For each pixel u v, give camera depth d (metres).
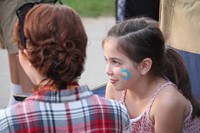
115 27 3.88
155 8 6.60
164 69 4.12
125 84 3.85
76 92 2.98
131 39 3.75
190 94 4.30
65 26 2.90
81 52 2.94
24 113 2.88
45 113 2.89
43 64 2.86
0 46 7.05
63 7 2.99
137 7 6.61
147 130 4.06
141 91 4.02
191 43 5.55
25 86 6.67
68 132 2.92
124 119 3.10
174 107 3.94
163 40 3.94
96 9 13.95
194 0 5.45
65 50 2.87
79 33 2.94
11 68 6.78
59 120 2.91
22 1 6.52
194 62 5.60
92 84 9.24
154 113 3.98
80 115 2.95
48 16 2.90
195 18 5.47
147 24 3.89
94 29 12.30
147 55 3.80
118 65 3.81
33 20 2.90
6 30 6.70
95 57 10.59
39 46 2.86
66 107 2.93
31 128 2.86
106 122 3.01
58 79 2.92
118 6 6.77
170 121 3.95
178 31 5.67
